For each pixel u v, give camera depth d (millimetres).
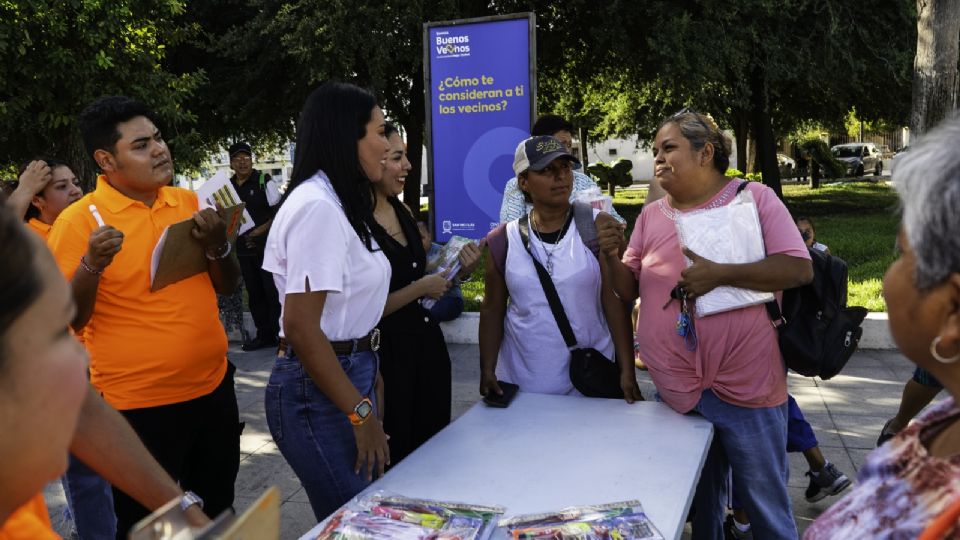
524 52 6102
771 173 17156
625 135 22891
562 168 2623
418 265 2693
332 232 2045
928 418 1019
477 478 2023
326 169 2166
